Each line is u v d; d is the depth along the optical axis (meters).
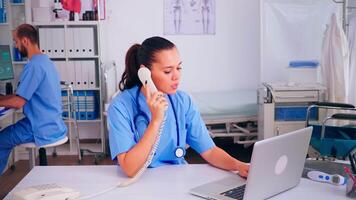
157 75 1.52
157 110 1.51
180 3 4.93
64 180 1.54
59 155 4.42
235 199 1.33
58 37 4.28
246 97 4.54
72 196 1.36
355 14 3.83
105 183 1.51
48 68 3.00
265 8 4.21
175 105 1.72
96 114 4.49
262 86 3.94
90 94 4.38
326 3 4.23
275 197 1.37
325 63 3.67
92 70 4.34
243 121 4.16
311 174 1.55
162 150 1.70
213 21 5.02
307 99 3.69
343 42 3.56
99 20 4.34
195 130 1.77
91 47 4.31
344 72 3.58
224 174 1.61
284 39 4.27
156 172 1.63
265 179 1.29
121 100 1.65
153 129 1.52
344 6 3.87
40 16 4.27
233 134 4.14
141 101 1.67
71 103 4.17
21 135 2.99
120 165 1.58
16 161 4.08
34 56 3.00
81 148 4.52
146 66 1.54
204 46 5.07
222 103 4.23
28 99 2.93
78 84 4.36
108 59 4.88
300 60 4.27
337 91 3.61
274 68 4.30
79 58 4.40
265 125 3.73
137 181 1.52
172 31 4.98
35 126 2.98
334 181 1.49
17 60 4.16
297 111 3.74
